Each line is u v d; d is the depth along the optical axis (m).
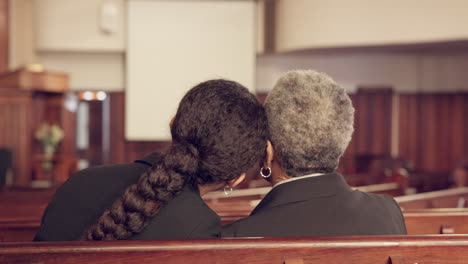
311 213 1.25
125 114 10.24
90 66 10.39
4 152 7.91
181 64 10.07
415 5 8.03
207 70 10.09
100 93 11.08
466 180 6.20
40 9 9.94
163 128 10.07
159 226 1.17
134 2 9.95
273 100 1.31
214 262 1.06
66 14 9.98
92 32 10.05
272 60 10.93
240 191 3.76
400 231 1.36
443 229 1.96
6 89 8.27
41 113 9.20
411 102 11.58
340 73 11.28
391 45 8.49
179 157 1.15
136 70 10.03
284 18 9.51
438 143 11.56
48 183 8.48
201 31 10.07
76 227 1.21
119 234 1.13
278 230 1.23
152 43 10.02
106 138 12.71
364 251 1.10
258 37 10.22
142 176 1.18
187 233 1.18
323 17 8.84
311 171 1.33
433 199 3.24
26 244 1.02
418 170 11.52
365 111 11.49
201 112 1.16
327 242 1.09
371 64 11.41
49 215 1.24
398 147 11.62
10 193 3.38
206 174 1.20
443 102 11.52
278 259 1.07
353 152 11.51
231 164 1.17
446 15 7.77
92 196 1.24
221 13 10.06
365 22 8.47
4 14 9.22
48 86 8.56
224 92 1.19
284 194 1.29
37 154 9.11
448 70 11.51
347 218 1.26
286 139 1.28
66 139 10.28
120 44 10.10
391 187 4.48
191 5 10.03
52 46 9.98
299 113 1.27
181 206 1.19
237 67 10.11
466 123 11.43
